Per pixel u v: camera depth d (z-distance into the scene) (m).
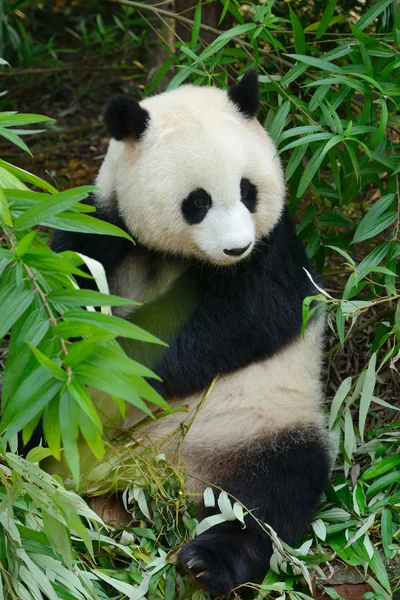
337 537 5.04
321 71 6.13
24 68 10.50
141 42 10.05
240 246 4.81
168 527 4.89
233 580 4.64
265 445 5.21
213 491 5.09
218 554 4.63
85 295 3.27
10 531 4.08
